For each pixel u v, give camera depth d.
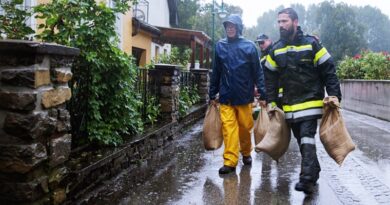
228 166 6.02
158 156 7.14
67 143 4.19
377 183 5.61
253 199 4.84
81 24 5.44
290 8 5.17
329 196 4.97
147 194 4.97
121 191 5.05
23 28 5.10
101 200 4.69
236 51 6.05
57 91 3.94
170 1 29.55
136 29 16.38
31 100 3.54
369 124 12.28
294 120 5.11
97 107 5.61
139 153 6.69
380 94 13.97
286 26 5.12
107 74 5.86
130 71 6.12
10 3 5.15
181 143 8.48
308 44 5.07
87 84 5.59
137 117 7.03
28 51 3.51
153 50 21.94
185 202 4.71
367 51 20.84
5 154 3.56
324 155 7.38
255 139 6.44
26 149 3.55
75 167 4.66
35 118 3.58
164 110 8.79
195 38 20.78
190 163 6.64
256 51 6.11
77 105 5.61
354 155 7.45
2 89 3.57
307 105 5.06
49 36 5.28
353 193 5.12
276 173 6.05
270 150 5.34
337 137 4.96
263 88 6.15
